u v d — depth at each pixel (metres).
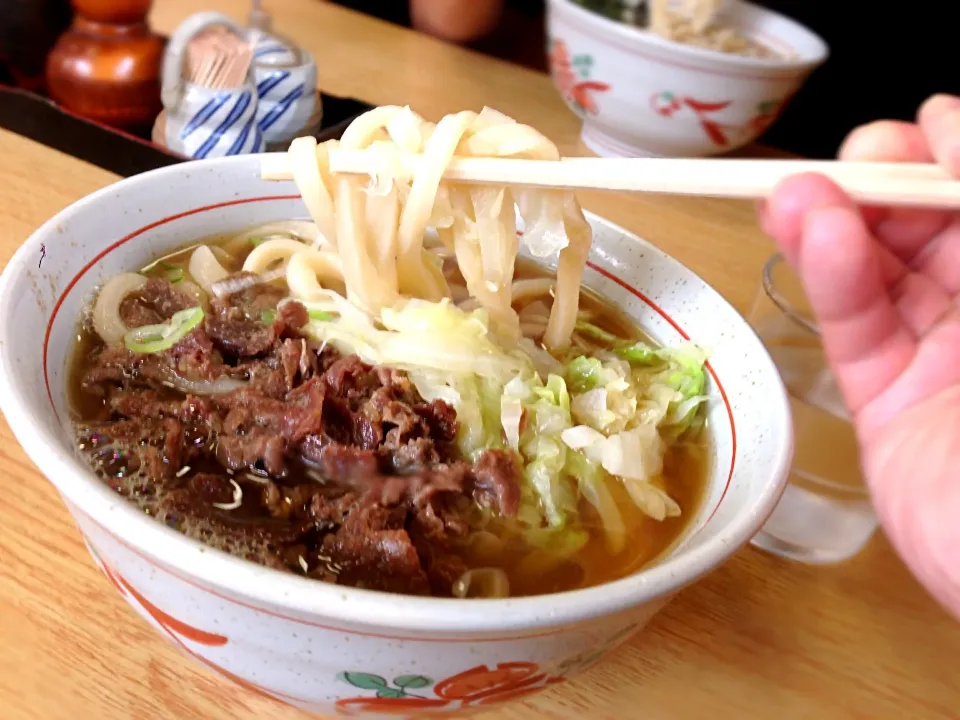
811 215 0.25
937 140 0.29
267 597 0.18
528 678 0.23
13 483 0.31
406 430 0.30
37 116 0.49
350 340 0.33
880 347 0.28
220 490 0.28
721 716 0.29
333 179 0.32
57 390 0.28
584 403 0.34
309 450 0.29
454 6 0.86
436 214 0.33
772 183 0.28
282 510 0.28
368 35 0.74
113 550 0.21
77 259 0.31
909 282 0.30
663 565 0.21
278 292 0.36
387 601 0.19
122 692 0.26
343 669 0.21
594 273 0.39
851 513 0.34
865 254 0.25
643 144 0.60
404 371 0.33
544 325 0.38
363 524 0.27
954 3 0.85
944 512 0.23
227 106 0.49
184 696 0.27
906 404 0.28
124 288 0.32
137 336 0.32
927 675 0.31
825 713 0.30
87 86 0.51
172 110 0.50
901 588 0.34
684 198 0.56
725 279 0.48
